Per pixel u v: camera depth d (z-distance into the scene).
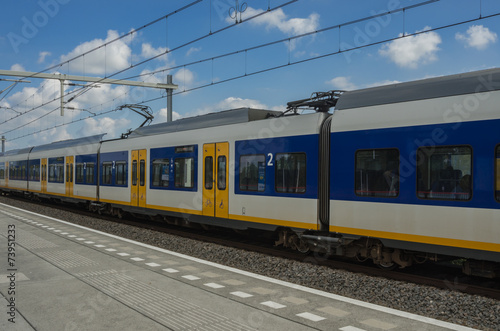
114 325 4.69
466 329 4.59
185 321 4.82
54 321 4.81
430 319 4.90
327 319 4.89
